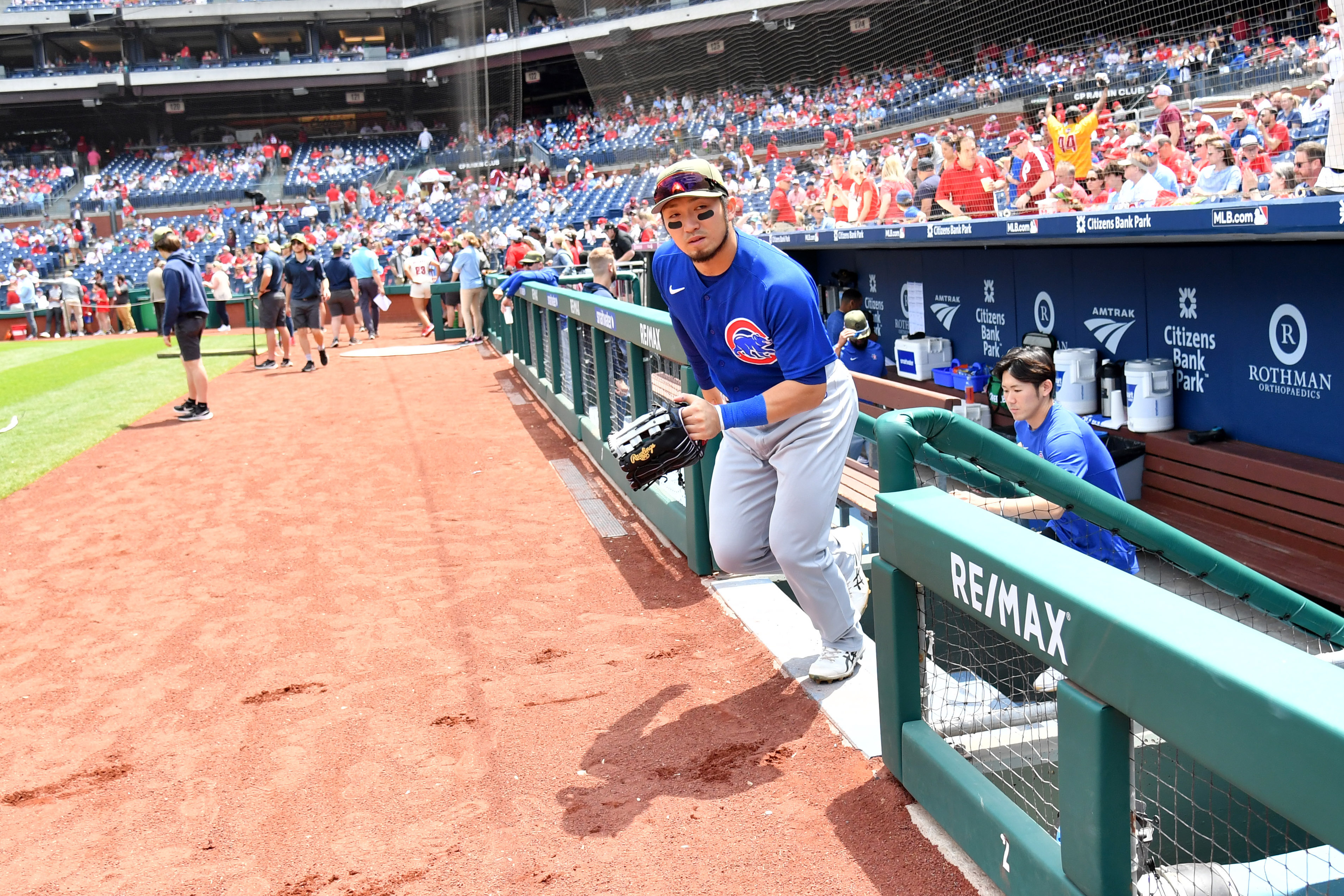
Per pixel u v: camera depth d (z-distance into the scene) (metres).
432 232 25.62
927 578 2.24
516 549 4.88
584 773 2.76
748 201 9.82
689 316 2.86
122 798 2.79
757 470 3.05
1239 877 2.03
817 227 8.61
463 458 6.99
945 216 6.74
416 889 2.30
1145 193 5.19
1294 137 4.84
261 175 37.22
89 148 41.88
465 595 4.29
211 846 2.53
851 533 3.78
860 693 3.03
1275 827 2.49
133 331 21.69
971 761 2.45
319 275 12.22
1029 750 2.50
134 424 9.13
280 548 5.16
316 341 12.43
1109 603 1.66
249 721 3.22
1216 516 4.87
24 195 35.16
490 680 3.41
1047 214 4.98
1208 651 1.46
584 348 6.82
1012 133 6.49
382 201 33.69
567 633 3.78
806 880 2.23
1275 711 1.32
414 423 8.42
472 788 2.72
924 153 6.89
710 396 3.18
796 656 3.33
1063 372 5.89
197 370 9.17
